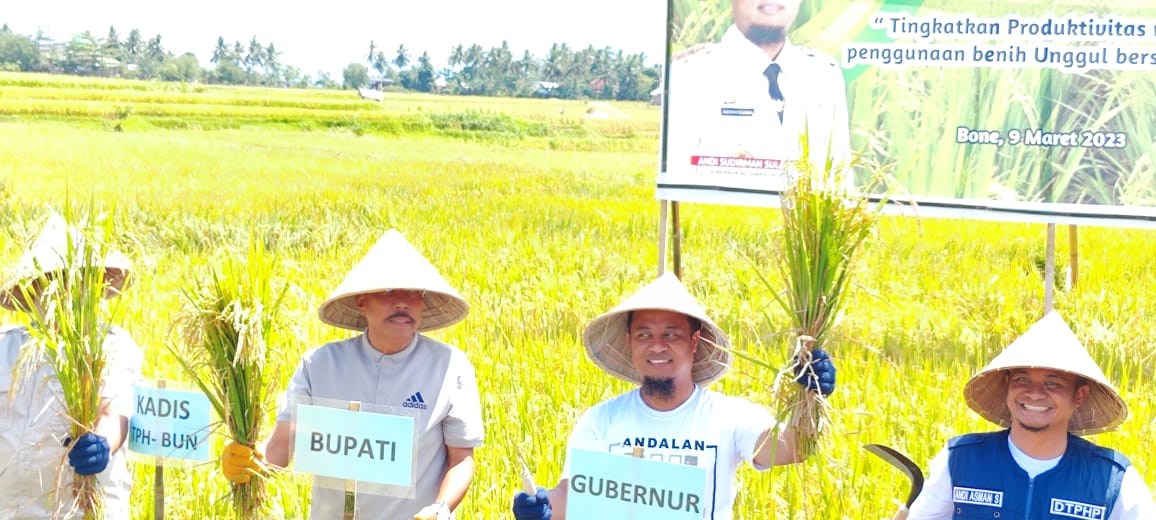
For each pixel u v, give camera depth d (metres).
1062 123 6.37
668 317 4.64
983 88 6.46
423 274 4.95
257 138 24.98
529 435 7.73
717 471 4.61
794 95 6.65
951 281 13.31
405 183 20.61
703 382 4.89
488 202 19.08
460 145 26.02
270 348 5.08
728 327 10.55
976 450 4.45
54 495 5.18
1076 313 10.92
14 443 5.23
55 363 5.02
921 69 6.52
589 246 15.53
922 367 9.41
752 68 6.70
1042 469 4.33
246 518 5.04
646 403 4.71
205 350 5.04
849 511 6.46
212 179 20.17
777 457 4.47
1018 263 14.54
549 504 4.49
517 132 27.00
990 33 6.43
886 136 6.58
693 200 6.84
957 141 6.53
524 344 9.95
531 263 14.09
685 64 6.81
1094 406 4.45
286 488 5.29
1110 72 6.26
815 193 4.41
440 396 5.01
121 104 25.41
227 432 5.08
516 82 28.17
